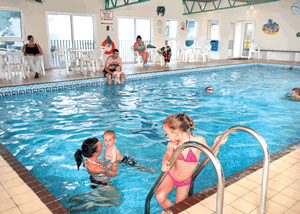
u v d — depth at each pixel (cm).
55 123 528
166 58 1334
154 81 1027
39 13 1138
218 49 1753
